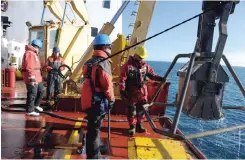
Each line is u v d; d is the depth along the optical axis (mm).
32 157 3250
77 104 5867
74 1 8109
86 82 2953
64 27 8812
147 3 5660
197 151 3643
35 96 5363
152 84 5598
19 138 3994
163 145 3844
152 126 2246
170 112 14523
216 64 2102
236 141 9164
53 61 6492
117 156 3391
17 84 10258
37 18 14031
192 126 11305
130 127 4406
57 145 3393
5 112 5699
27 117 5312
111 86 2893
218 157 7469
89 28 9305
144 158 3305
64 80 6383
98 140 3020
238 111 16156
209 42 2215
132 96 4363
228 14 2025
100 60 2857
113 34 14352
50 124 4848
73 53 8828
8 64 11383
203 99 2215
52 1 8750
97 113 2916
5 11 13742
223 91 2262
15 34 14000
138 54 4305
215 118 2225
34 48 5133
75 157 3279
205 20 2193
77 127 4664
